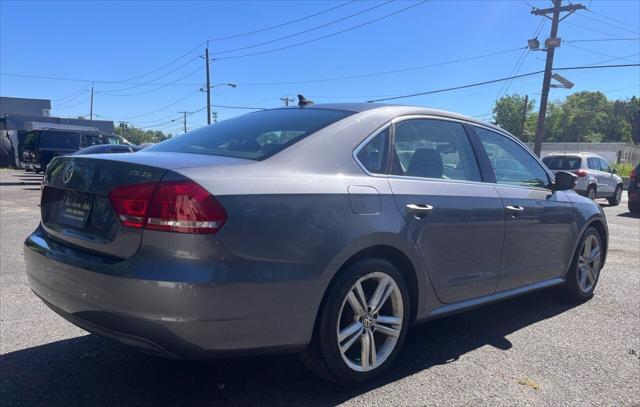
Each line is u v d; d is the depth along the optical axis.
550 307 5.01
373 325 3.22
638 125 81.56
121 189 2.68
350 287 3.02
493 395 3.17
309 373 3.40
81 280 2.72
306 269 2.79
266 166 2.90
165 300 2.48
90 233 2.83
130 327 2.56
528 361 3.69
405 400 3.08
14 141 30.28
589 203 5.23
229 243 2.57
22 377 3.27
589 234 5.18
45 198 3.35
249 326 2.65
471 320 4.59
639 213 14.52
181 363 3.52
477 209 3.78
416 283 3.42
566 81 25.19
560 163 16.61
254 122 3.70
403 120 3.64
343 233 2.94
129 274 2.53
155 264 2.51
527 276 4.38
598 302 5.21
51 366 3.44
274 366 3.49
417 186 3.45
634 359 3.76
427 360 3.67
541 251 4.50
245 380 3.29
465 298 3.82
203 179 2.61
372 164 3.32
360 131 3.36
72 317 2.86
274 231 2.70
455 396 3.14
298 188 2.86
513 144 4.61
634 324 4.52
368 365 3.20
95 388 3.15
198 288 2.49
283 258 2.72
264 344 2.73
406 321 3.39
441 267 3.55
